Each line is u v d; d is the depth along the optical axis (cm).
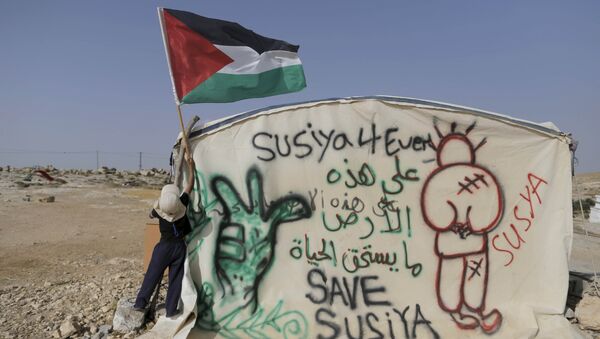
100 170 3638
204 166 525
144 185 2948
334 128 529
